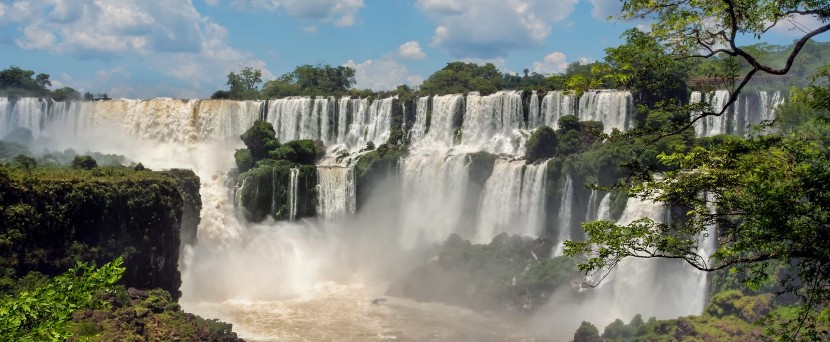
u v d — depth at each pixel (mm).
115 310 54125
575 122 92062
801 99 25188
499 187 89812
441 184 94562
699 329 53938
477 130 104312
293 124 114875
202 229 85562
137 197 66562
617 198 74688
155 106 115688
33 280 57500
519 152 96688
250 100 120875
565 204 82250
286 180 94000
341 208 96562
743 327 52750
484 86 118562
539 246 81438
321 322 71438
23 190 60031
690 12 23250
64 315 23406
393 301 78938
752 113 85312
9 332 22531
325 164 106688
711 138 68500
